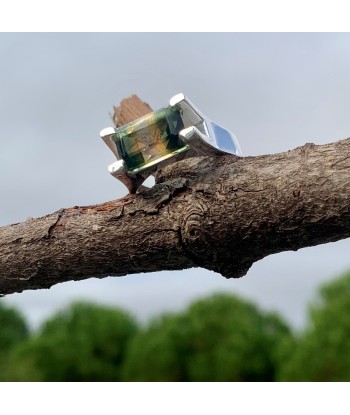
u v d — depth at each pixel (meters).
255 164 0.21
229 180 0.21
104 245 0.21
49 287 0.23
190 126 0.21
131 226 0.21
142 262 0.21
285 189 0.20
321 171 0.20
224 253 0.21
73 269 0.22
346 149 0.20
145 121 0.21
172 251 0.21
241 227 0.20
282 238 0.20
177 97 0.21
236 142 0.22
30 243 0.22
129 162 0.21
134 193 0.22
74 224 0.22
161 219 0.21
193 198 0.21
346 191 0.19
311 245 0.20
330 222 0.20
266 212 0.20
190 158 0.22
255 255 0.21
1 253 0.22
